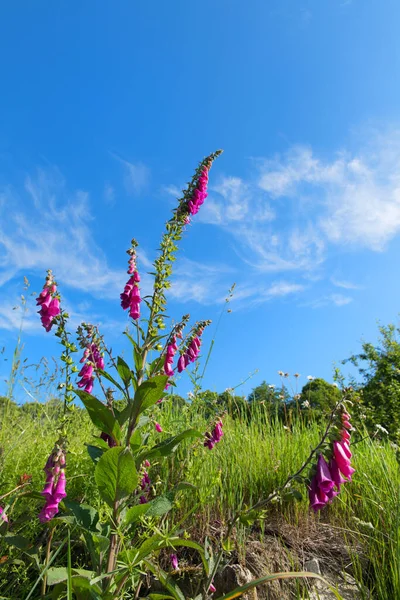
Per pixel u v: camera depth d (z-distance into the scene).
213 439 1.03
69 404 0.73
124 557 0.68
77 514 0.69
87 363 0.78
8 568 0.79
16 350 1.30
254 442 1.36
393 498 0.99
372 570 0.87
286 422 1.69
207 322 0.91
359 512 1.08
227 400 1.59
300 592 0.79
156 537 0.66
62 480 0.62
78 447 1.04
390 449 1.39
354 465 1.20
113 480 0.66
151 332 0.78
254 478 1.16
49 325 0.77
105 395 0.81
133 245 0.84
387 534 0.90
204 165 0.88
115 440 0.73
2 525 0.79
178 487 0.76
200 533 0.93
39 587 0.78
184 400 1.35
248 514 0.67
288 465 1.20
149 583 0.83
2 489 0.91
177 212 0.86
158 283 0.79
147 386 0.70
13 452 1.08
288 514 1.03
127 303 0.82
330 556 0.90
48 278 0.78
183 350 0.88
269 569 0.83
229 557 0.84
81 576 0.61
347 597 0.79
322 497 0.63
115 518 0.69
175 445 0.73
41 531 0.90
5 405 1.35
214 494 1.00
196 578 0.82
